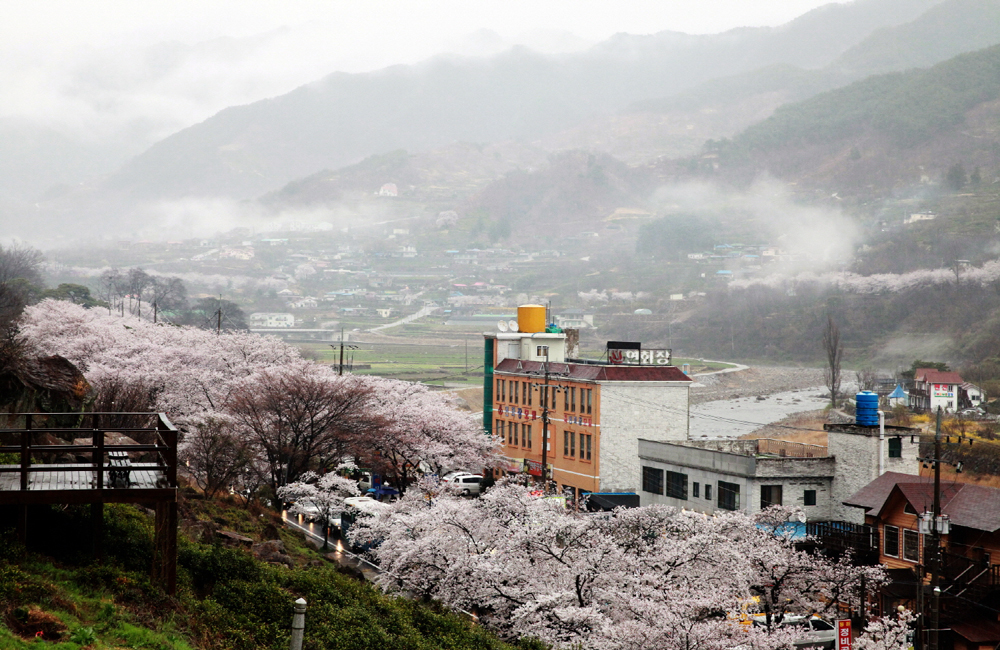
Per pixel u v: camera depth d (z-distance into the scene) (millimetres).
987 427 113750
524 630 32750
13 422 33375
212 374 78438
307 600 25672
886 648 34156
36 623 17625
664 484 63875
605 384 76062
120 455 26125
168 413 68625
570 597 34375
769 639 31672
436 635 28234
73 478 22891
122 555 22953
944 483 43312
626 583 35062
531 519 39594
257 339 94250
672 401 78125
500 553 37219
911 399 158750
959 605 37688
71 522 23531
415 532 40531
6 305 70625
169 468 21672
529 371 88250
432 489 61500
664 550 38094
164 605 20891
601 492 75562
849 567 39906
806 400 191375
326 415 68062
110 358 73750
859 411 56000
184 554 24625
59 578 20250
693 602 32125
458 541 38938
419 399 86312
